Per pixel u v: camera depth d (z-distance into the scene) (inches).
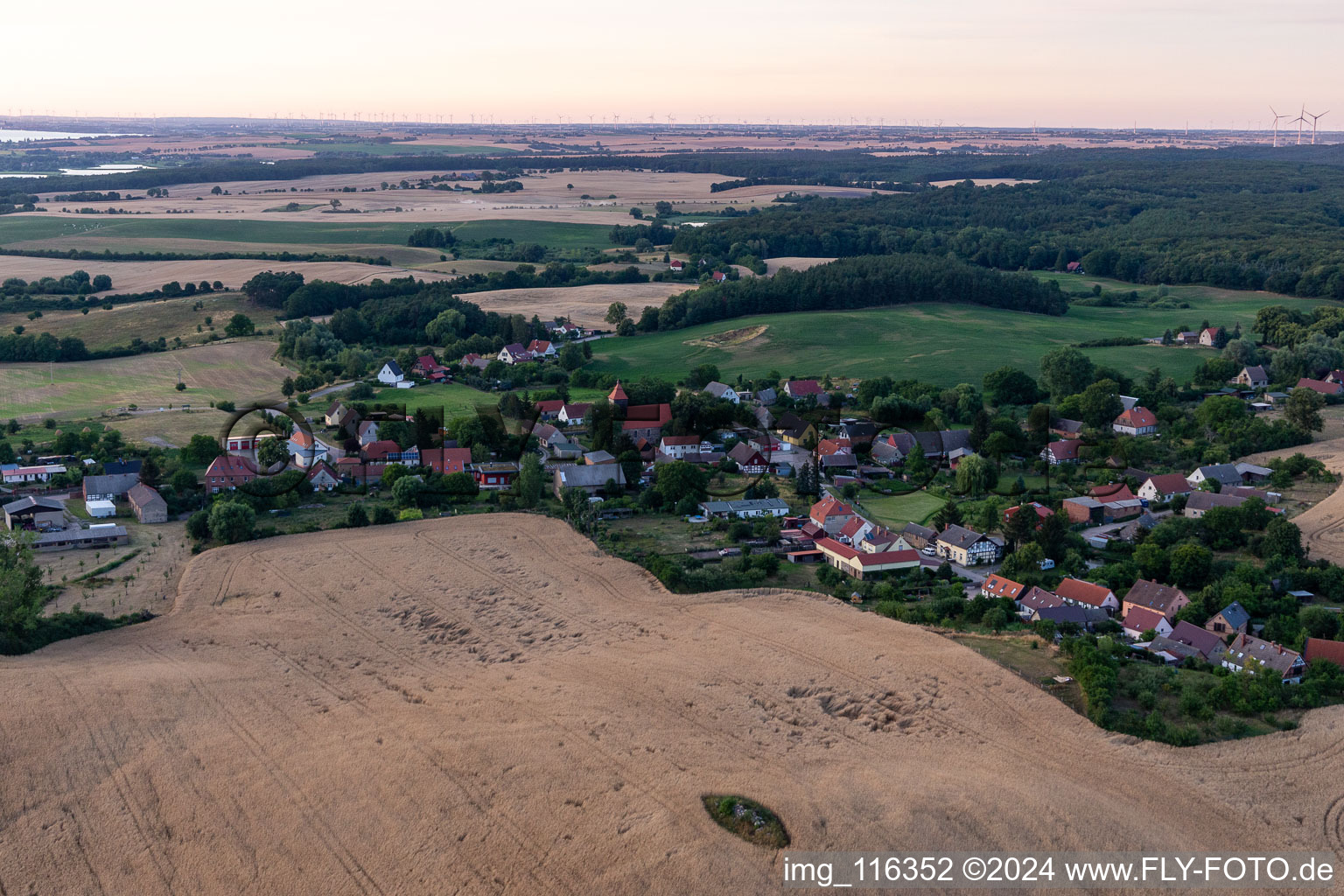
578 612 3371.1
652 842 2052.2
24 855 2068.2
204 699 2706.7
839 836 2078.0
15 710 2598.4
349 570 3772.1
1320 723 2573.8
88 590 3673.7
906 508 4719.5
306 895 1947.6
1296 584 3639.3
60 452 5295.3
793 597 3499.0
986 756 2407.7
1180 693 2743.6
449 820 2139.5
